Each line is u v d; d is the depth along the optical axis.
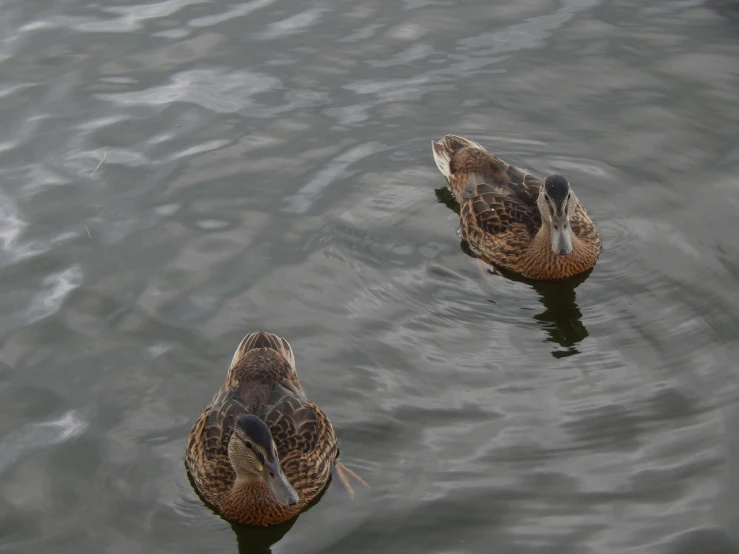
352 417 10.49
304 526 9.41
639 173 14.24
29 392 10.70
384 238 13.29
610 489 9.48
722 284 12.09
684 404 10.41
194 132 14.89
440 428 10.30
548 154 14.73
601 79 15.97
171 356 11.19
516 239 13.25
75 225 13.09
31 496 9.59
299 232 13.19
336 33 17.02
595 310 12.03
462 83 15.96
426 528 9.21
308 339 11.51
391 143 14.86
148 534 9.33
